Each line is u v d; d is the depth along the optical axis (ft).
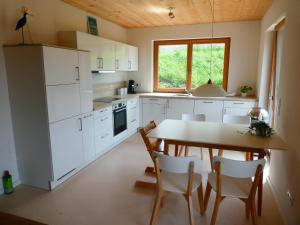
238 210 8.09
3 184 9.12
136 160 12.44
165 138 8.39
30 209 8.14
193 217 7.18
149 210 8.09
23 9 8.83
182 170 6.51
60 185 9.77
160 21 16.17
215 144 7.93
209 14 14.14
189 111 16.61
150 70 18.78
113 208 8.21
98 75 15.44
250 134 8.85
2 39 8.70
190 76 18.20
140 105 17.88
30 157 9.38
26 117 9.03
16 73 8.77
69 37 11.22
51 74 8.71
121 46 15.72
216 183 6.59
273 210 8.14
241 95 16.43
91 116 11.61
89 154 11.67
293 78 7.23
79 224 7.39
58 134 9.32
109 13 13.98
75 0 11.47
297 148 6.60
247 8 12.63
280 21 10.21
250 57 16.24
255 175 6.22
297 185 6.44
